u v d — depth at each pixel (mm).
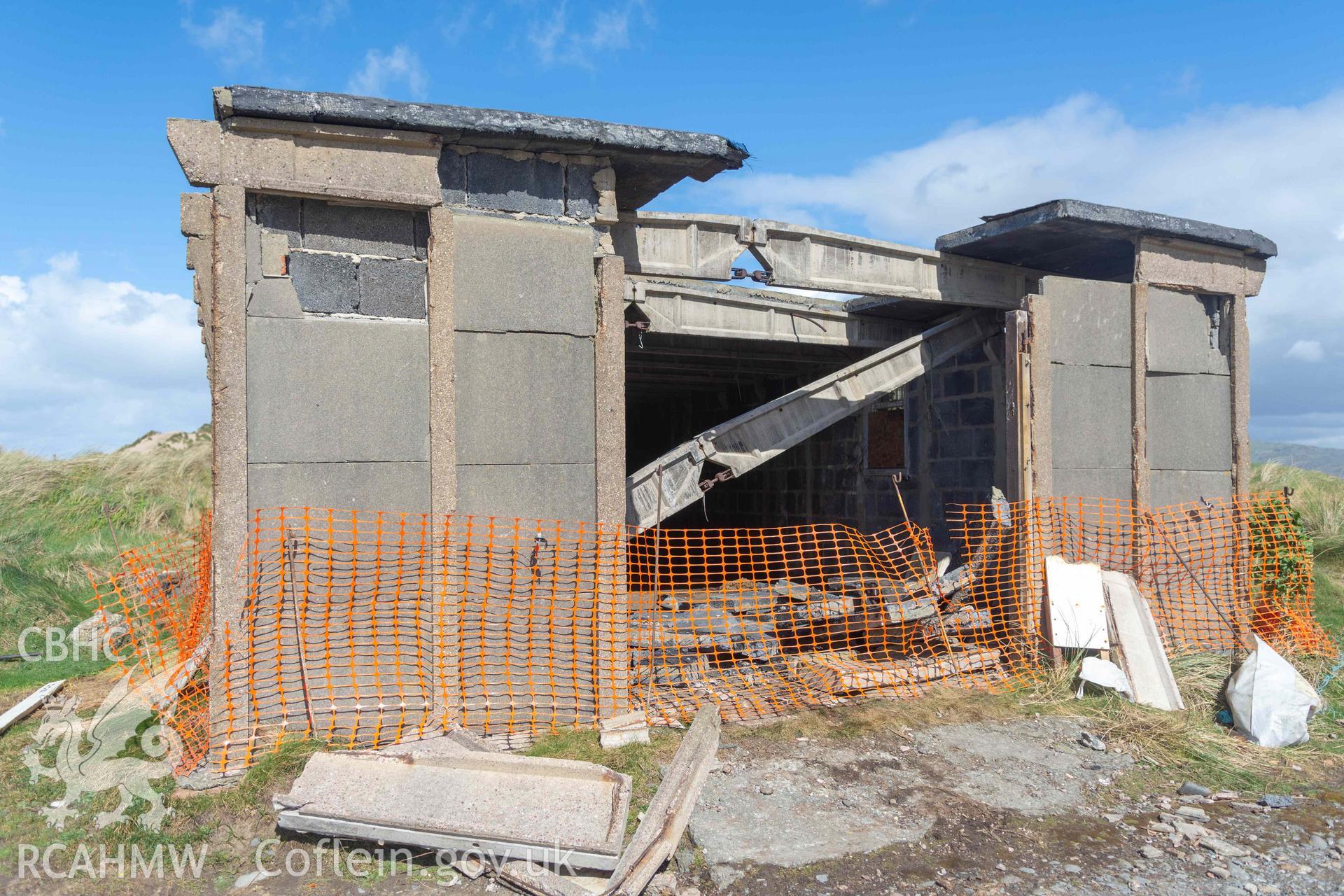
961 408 9234
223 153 4676
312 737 4816
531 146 5355
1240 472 8266
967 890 3859
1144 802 4867
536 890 3711
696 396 14688
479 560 5195
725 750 5309
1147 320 7738
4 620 8039
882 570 9648
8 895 3660
